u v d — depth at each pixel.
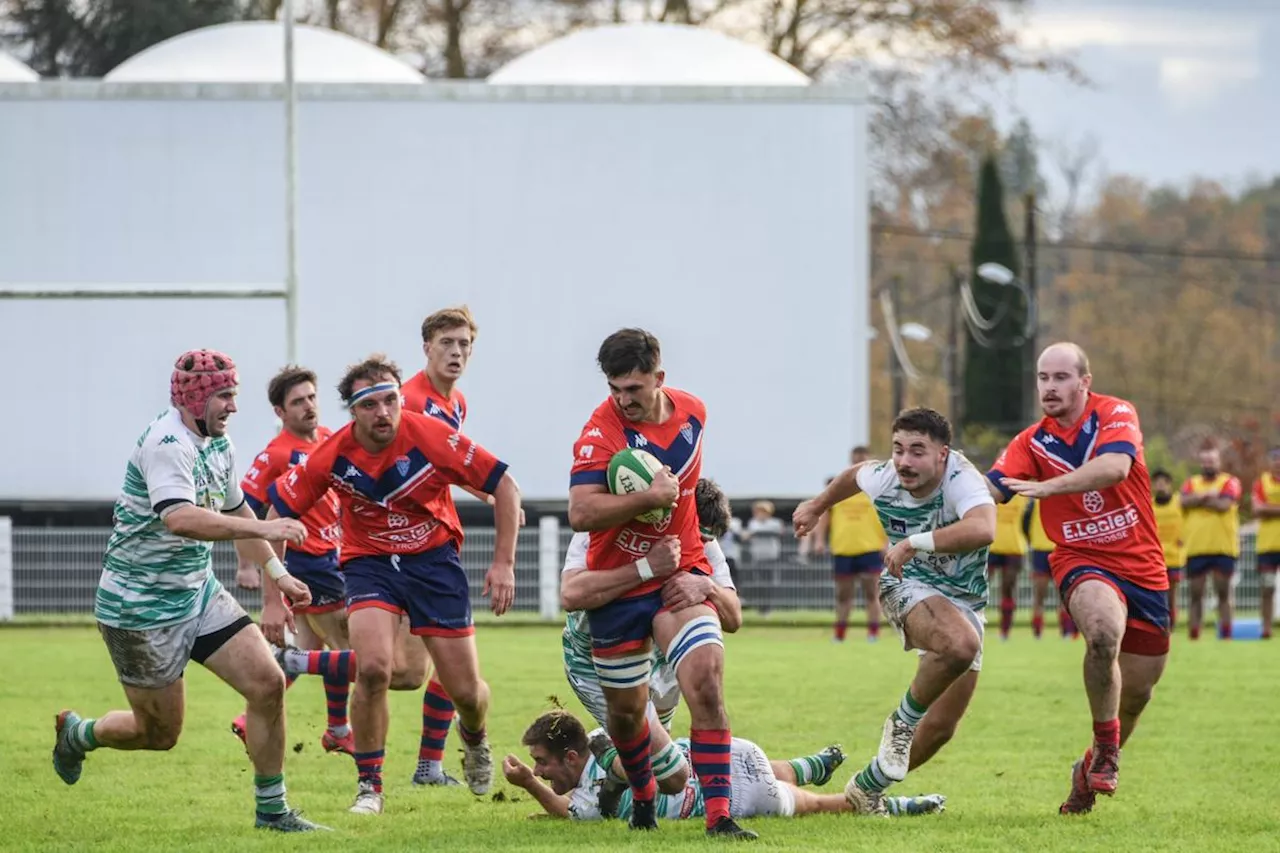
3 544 78.50
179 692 26.66
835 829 25.98
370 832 26.50
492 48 141.38
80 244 82.69
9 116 82.25
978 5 136.00
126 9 132.12
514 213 83.38
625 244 83.62
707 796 24.80
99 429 82.81
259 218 83.00
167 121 82.75
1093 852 24.16
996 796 30.78
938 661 26.48
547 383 83.69
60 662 56.53
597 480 24.89
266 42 94.94
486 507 86.00
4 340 82.56
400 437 28.84
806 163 83.94
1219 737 39.25
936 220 188.12
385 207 83.06
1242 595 90.50
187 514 24.69
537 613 82.38
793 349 83.94
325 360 82.94
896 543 27.08
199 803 29.89
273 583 28.59
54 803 29.84
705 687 24.59
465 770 30.92
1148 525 28.83
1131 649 28.98
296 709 44.75
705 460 83.81
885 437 196.12
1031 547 73.62
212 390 25.48
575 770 28.25
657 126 83.44
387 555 29.50
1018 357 149.50
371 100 82.75
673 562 24.86
